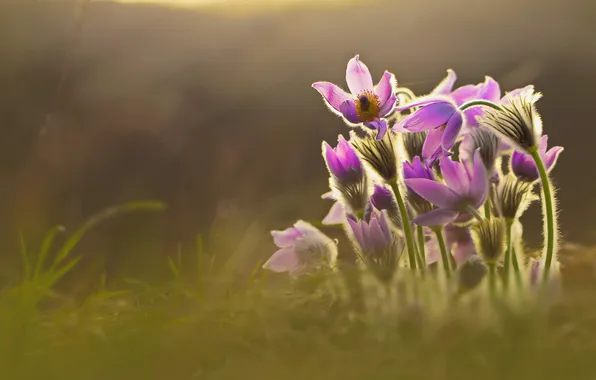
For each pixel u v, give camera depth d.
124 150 5.03
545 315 1.62
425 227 1.88
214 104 5.75
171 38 6.49
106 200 4.61
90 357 1.58
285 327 1.65
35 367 1.57
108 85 5.56
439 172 1.84
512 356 1.55
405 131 1.79
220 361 1.59
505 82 5.29
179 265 1.76
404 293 1.68
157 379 1.57
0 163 4.20
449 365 1.55
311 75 6.18
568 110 5.92
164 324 1.64
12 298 1.66
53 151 4.06
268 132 5.50
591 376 1.53
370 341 1.61
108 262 1.81
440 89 1.85
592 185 4.77
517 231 1.83
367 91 1.79
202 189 4.77
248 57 6.36
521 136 1.78
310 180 4.93
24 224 1.94
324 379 1.54
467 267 1.74
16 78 5.47
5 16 6.19
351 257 2.20
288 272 1.87
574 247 1.93
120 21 6.47
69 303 1.69
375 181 1.84
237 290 1.73
